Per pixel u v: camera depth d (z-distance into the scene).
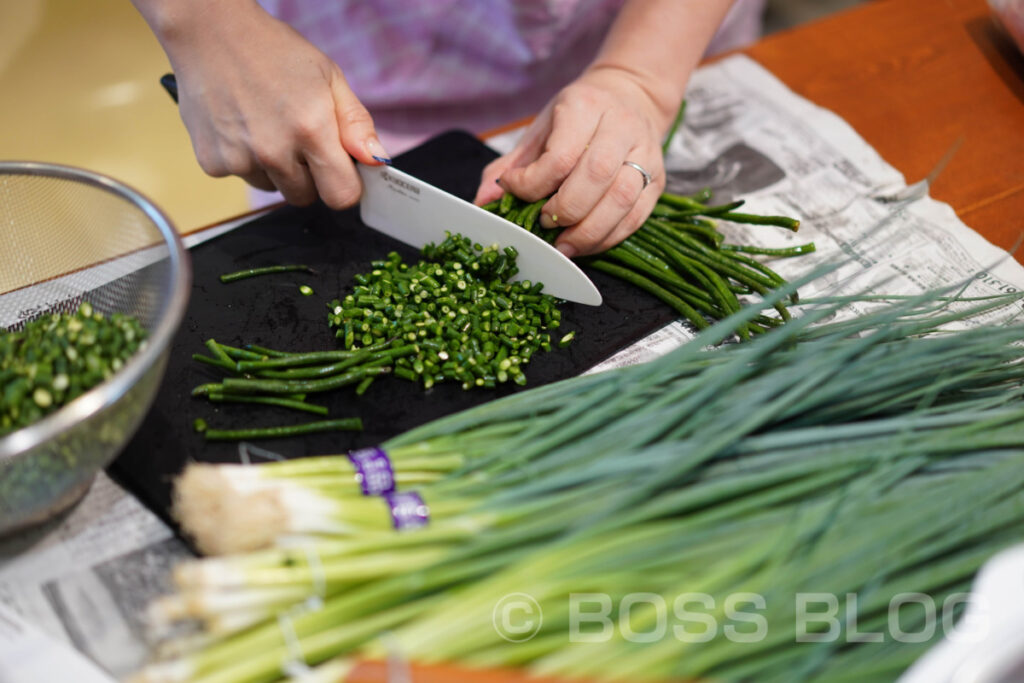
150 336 1.04
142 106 2.52
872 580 0.97
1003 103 1.97
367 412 1.31
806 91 2.00
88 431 0.97
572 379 1.24
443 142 1.82
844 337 1.25
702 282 1.49
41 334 1.17
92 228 1.28
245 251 1.56
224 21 1.43
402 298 1.45
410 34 1.95
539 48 2.03
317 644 0.97
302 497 1.04
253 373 1.33
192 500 1.01
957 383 1.25
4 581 1.08
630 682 0.92
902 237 1.64
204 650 0.98
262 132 1.46
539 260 1.46
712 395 1.14
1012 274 1.56
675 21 1.69
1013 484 1.05
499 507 1.05
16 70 2.44
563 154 1.45
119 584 1.08
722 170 1.79
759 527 1.03
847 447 1.10
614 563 0.99
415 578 0.99
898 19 2.19
